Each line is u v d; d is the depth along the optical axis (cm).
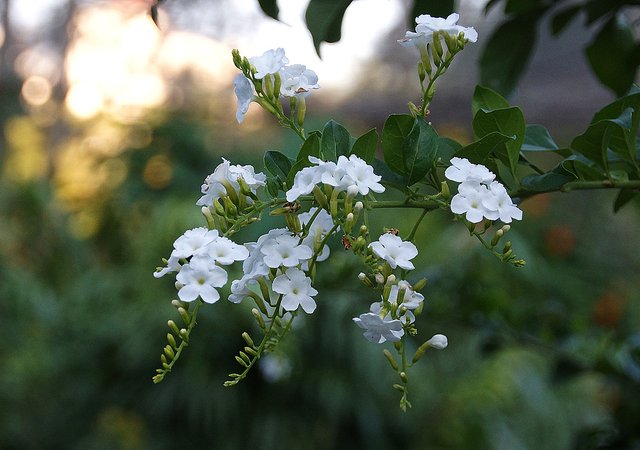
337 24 155
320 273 216
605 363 202
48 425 538
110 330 519
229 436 484
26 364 528
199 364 489
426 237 491
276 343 102
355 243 97
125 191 598
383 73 920
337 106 902
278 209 100
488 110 123
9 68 946
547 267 579
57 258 599
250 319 469
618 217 702
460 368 523
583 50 177
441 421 507
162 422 504
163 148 603
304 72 108
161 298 520
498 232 101
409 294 98
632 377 201
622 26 174
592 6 173
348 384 484
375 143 107
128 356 510
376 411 491
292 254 98
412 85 891
